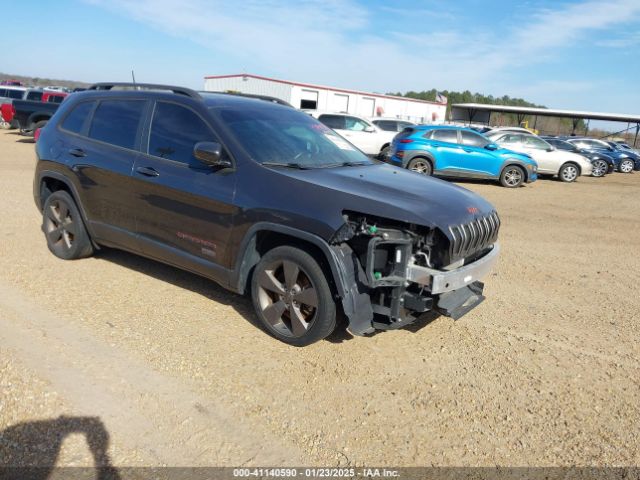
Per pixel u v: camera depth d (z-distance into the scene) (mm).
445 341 4289
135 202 4688
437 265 3648
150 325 4156
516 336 4488
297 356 3834
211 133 4332
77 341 3803
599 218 11062
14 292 4598
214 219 4145
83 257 5609
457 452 2926
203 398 3232
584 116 36594
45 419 2908
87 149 5098
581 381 3789
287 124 4832
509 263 6848
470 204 4031
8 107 19438
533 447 3012
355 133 19109
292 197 3791
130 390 3250
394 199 3691
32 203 8328
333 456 2818
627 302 5566
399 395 3441
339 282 3564
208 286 5078
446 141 15812
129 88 5273
